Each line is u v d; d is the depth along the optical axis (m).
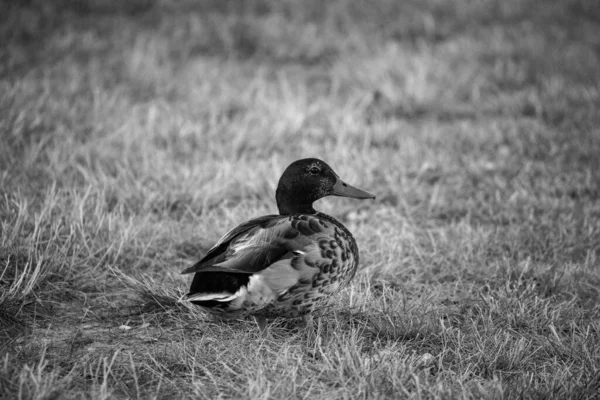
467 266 9.30
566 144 13.05
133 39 18.14
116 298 8.52
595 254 9.69
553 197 11.38
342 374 6.76
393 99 15.30
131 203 10.61
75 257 8.88
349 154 12.55
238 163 12.22
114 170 11.70
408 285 8.97
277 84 16.61
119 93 15.04
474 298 8.59
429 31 19.38
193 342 7.49
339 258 7.25
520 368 7.19
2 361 6.88
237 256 6.85
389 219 10.82
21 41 17.70
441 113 15.20
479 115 14.95
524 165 12.46
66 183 10.87
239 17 20.05
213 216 10.52
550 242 9.82
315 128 14.05
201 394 6.57
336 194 8.27
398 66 16.73
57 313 8.12
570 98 15.12
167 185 11.10
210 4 21.05
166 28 19.23
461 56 17.77
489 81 16.50
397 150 13.30
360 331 7.85
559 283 8.87
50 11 19.53
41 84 14.91
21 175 10.95
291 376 6.75
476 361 7.24
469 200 11.21
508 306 8.24
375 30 19.55
